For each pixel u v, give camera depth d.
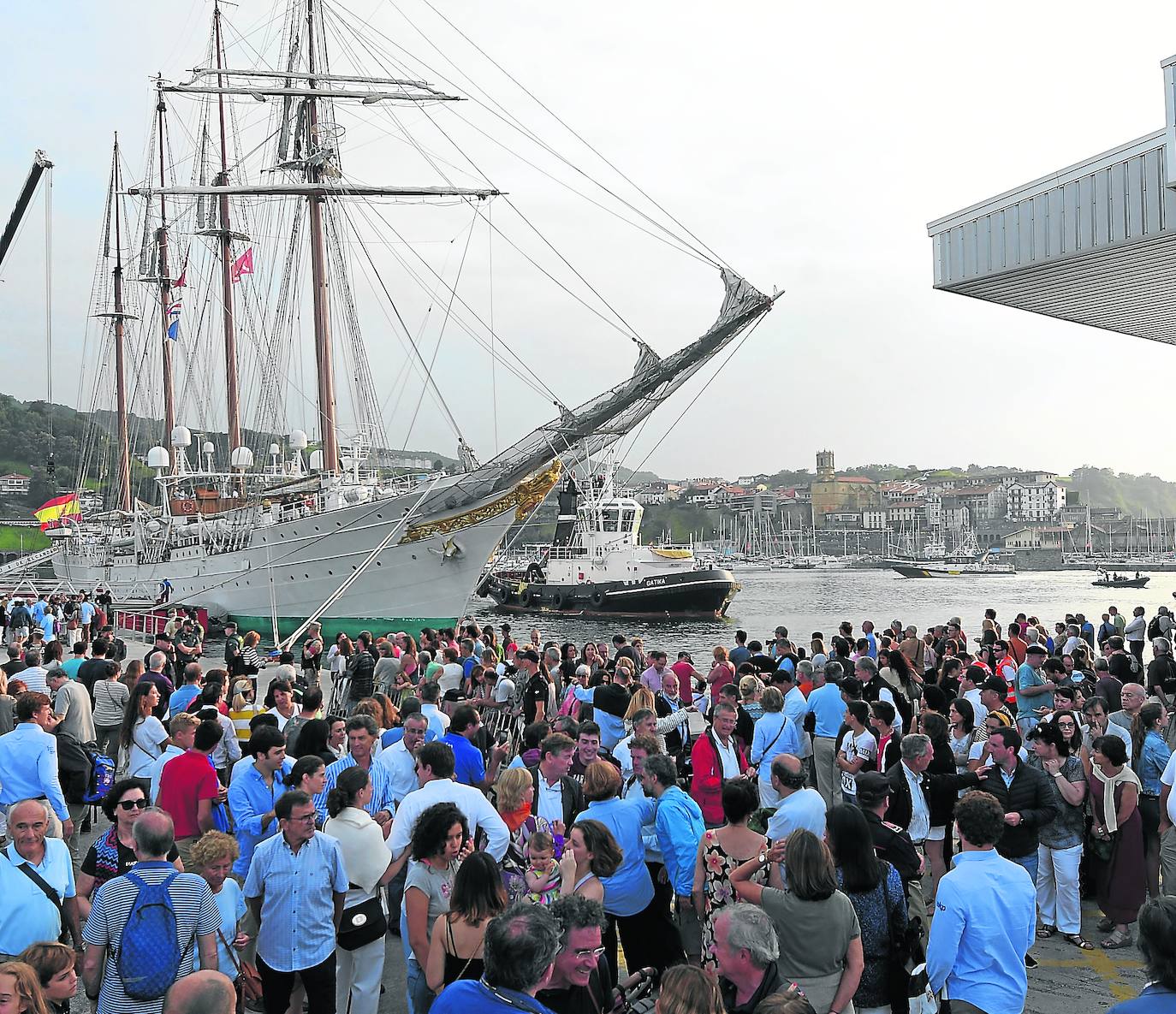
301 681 16.70
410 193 48.22
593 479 84.88
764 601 137.38
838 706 12.16
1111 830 9.27
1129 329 26.83
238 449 55.69
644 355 39.66
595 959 5.22
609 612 78.81
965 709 11.50
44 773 8.53
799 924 5.77
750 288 37.06
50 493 152.62
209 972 4.39
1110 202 18.06
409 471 53.81
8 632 30.89
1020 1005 5.87
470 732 9.47
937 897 6.04
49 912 6.27
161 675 13.64
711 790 9.42
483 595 93.88
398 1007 8.20
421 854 6.54
